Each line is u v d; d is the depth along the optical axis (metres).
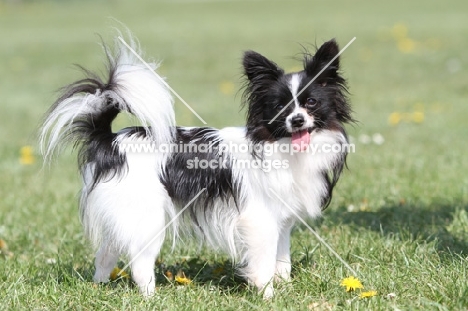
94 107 8.21
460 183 12.92
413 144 16.45
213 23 48.56
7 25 52.25
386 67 29.28
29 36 44.03
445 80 25.95
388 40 35.81
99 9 67.69
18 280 8.61
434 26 40.41
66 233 11.07
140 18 54.75
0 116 22.52
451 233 10.40
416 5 59.03
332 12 54.72
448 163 14.52
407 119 19.31
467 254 9.29
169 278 9.07
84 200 8.50
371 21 44.88
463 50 31.97
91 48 37.28
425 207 11.77
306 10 58.12
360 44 34.97
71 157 16.86
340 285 8.23
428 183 13.02
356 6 60.72
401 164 14.62
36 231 11.22
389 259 9.32
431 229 10.63
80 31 45.66
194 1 81.44
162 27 46.50
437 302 7.51
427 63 29.61
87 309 7.89
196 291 8.48
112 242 8.32
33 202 12.97
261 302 7.93
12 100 25.28
